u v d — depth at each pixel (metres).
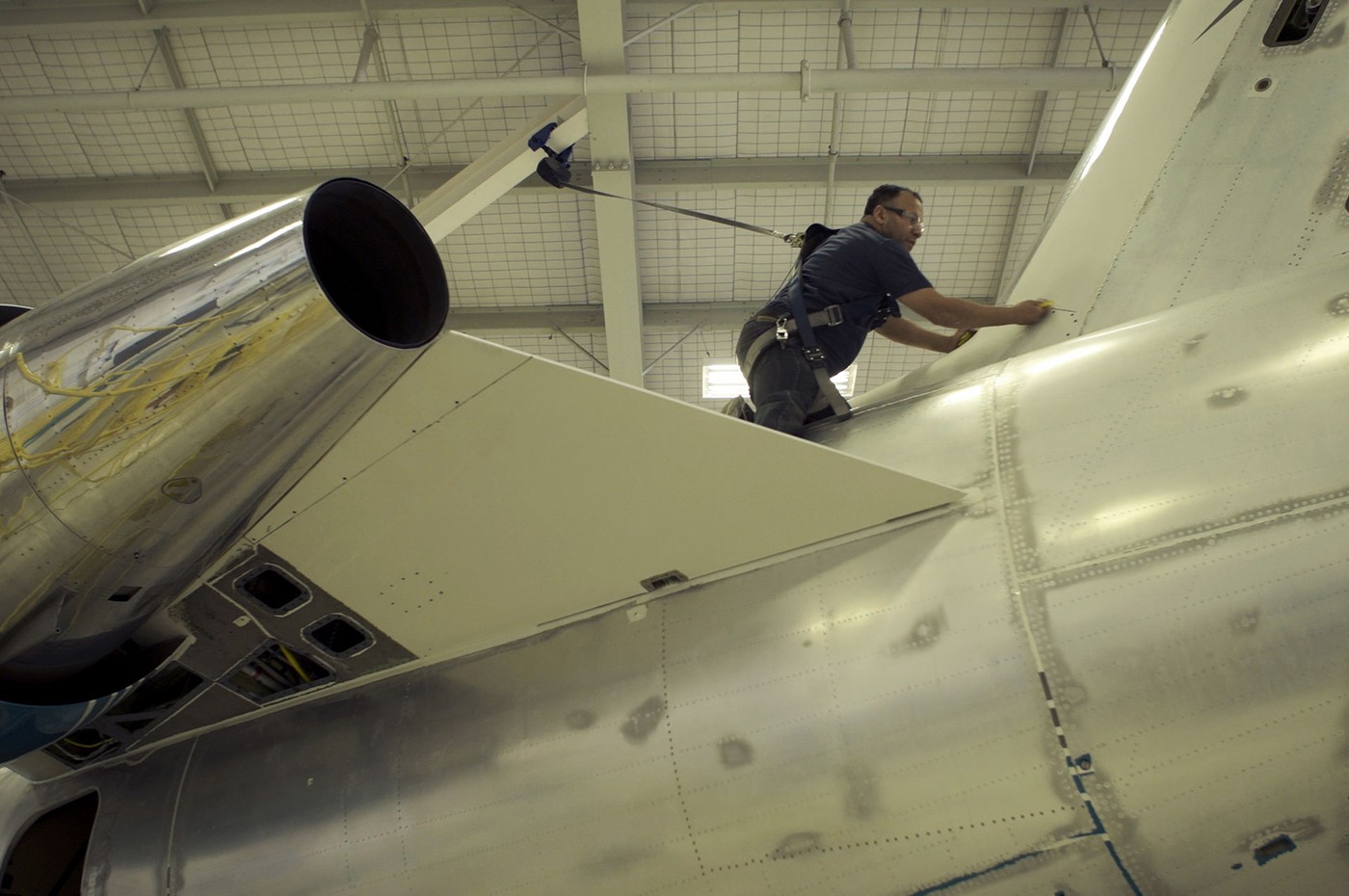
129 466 1.97
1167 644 1.96
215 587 2.44
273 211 1.96
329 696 2.74
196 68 8.31
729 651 2.33
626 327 9.17
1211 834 1.93
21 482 1.98
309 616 2.55
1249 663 1.91
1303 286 2.24
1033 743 2.01
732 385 10.36
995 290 9.65
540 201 9.02
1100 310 2.76
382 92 7.62
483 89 7.58
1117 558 2.05
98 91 8.26
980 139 8.72
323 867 2.51
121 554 2.08
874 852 2.12
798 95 8.44
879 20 8.08
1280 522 1.96
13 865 2.99
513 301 9.76
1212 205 2.65
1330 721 1.87
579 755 2.37
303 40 8.16
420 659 2.68
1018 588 2.11
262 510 2.23
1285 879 1.93
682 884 2.25
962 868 2.07
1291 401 2.06
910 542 2.28
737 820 2.21
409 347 1.94
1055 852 2.01
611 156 8.00
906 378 3.13
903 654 2.15
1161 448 2.13
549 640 2.57
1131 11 7.98
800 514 2.33
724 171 8.81
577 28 8.05
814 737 2.17
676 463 2.24
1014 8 7.93
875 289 2.98
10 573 2.04
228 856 2.59
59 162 8.81
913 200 3.38
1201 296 2.58
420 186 8.98
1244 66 2.72
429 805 2.47
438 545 2.40
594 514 2.34
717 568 2.45
